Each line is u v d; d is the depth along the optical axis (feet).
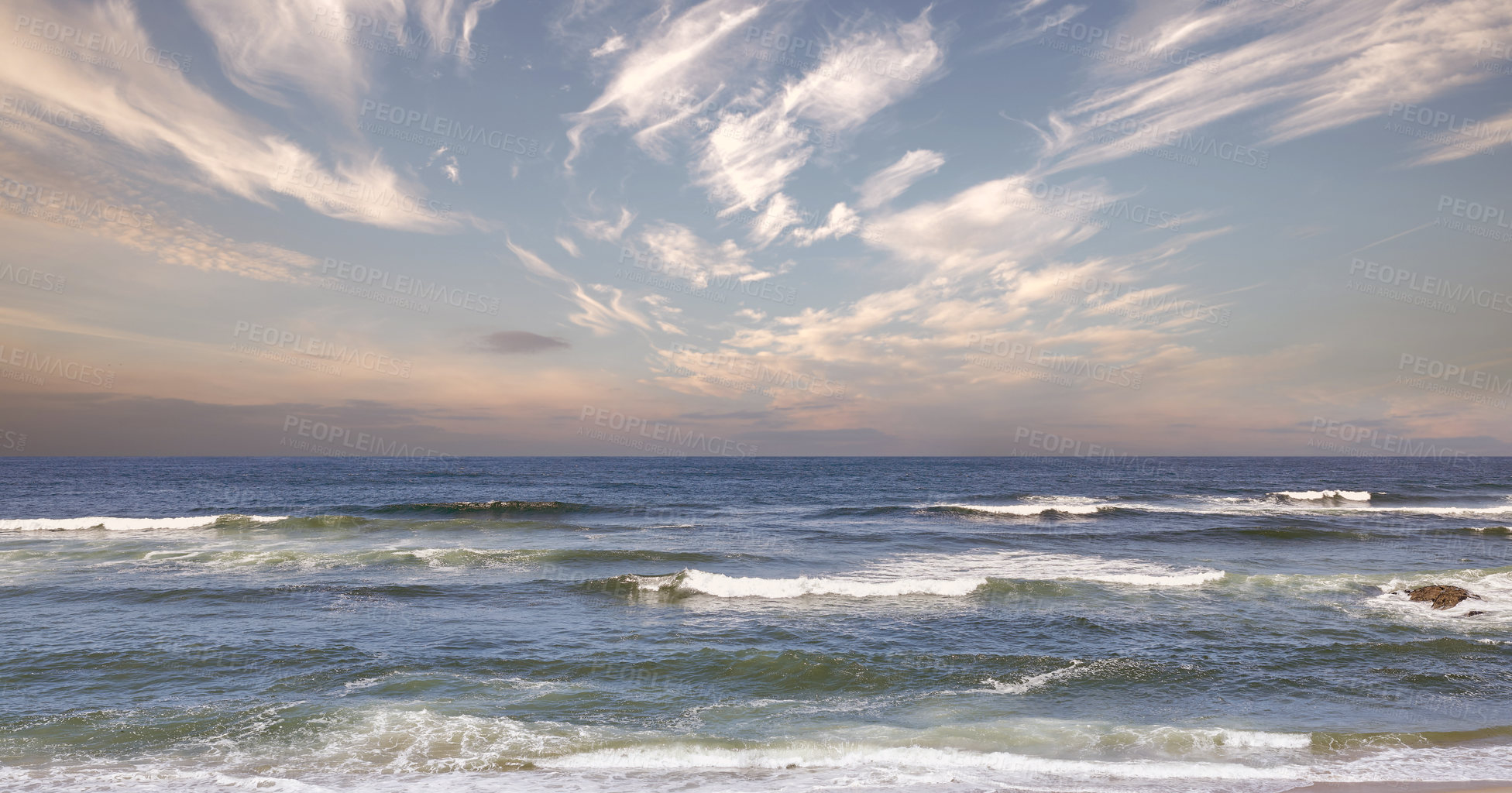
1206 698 33.83
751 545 80.33
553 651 40.14
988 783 24.39
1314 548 80.38
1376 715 31.63
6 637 41.34
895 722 30.94
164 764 25.95
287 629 43.88
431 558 67.82
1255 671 37.55
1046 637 43.39
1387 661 39.09
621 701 33.14
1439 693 34.32
